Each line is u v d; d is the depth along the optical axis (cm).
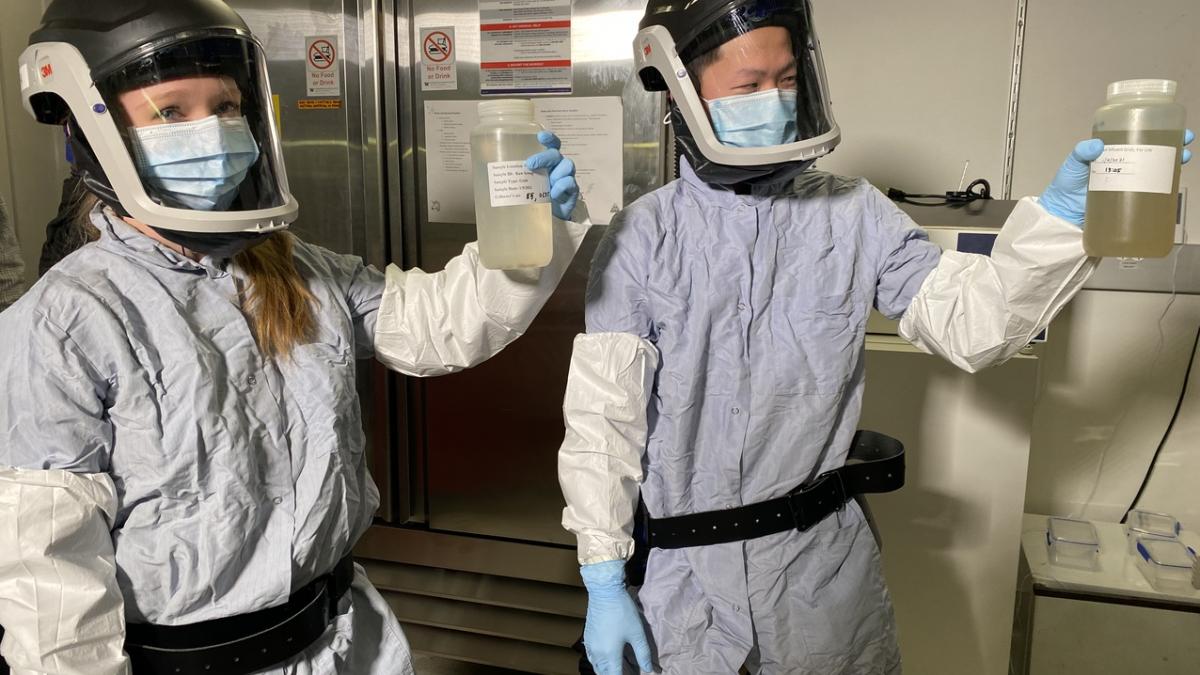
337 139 218
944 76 225
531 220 103
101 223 101
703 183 127
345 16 210
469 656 229
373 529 236
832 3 229
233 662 101
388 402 227
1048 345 228
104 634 90
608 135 203
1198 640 188
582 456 121
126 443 95
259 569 101
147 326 97
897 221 127
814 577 125
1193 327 219
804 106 117
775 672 125
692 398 123
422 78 211
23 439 89
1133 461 229
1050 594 194
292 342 106
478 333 119
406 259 221
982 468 187
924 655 196
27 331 91
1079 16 214
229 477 98
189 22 93
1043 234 106
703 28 111
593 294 126
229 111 98
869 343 191
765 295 123
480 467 225
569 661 223
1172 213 96
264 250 109
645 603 126
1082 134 220
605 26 198
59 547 87
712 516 123
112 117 92
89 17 92
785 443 124
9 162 261
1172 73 212
